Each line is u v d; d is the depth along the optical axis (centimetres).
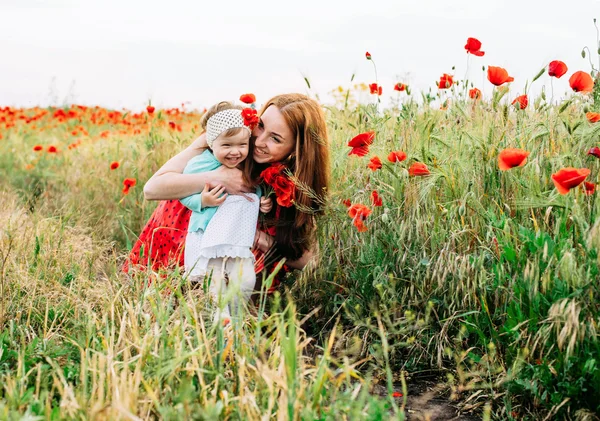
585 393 197
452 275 255
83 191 521
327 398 200
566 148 270
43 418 170
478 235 264
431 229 277
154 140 537
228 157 294
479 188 275
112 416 168
